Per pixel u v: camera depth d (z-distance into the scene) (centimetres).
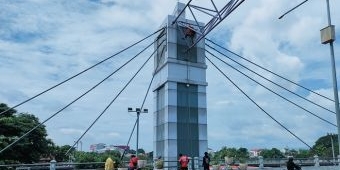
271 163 3559
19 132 4722
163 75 3284
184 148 3100
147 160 3062
